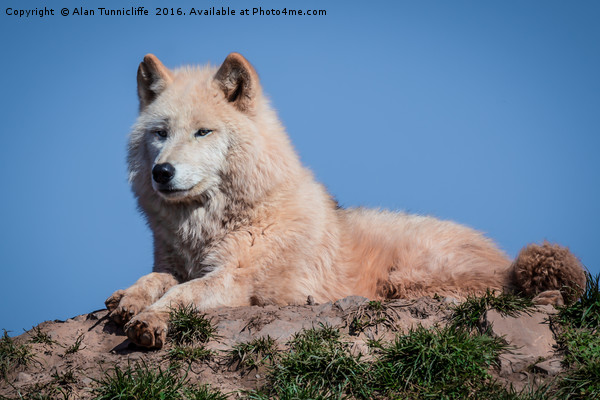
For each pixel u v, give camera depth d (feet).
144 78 80.94
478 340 54.70
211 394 50.34
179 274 77.92
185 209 75.41
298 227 74.49
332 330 59.00
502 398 48.16
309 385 51.24
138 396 49.98
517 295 69.72
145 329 59.36
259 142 75.77
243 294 71.15
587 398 48.24
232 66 76.89
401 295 78.33
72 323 67.62
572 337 56.24
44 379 56.54
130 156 79.15
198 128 74.64
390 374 51.85
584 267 67.72
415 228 84.38
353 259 79.46
